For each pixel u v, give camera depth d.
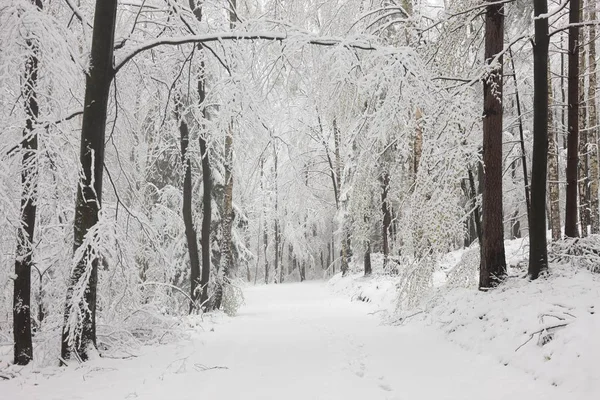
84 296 7.49
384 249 22.72
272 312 16.53
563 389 5.23
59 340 7.68
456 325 8.70
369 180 17.30
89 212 7.55
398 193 17.25
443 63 10.64
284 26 9.35
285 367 6.92
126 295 9.40
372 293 17.91
